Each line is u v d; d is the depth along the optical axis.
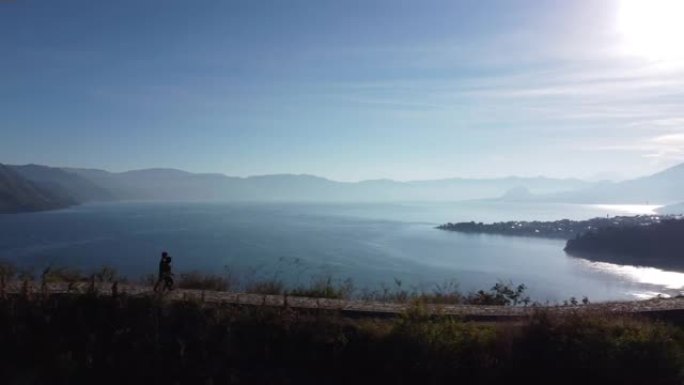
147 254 64.06
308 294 16.36
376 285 40.59
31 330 11.08
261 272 39.41
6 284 12.53
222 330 11.35
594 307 14.06
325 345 11.32
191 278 17.12
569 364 10.80
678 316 13.86
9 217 139.00
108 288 13.25
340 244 88.94
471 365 10.87
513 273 67.44
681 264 79.12
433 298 17.31
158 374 10.51
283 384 10.65
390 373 10.84
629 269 75.06
